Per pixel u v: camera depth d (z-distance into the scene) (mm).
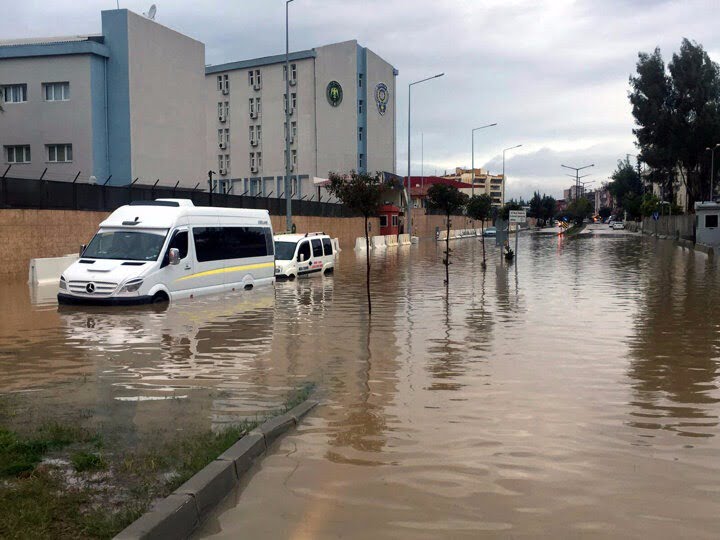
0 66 42656
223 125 74562
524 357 10062
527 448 5863
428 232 78500
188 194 33344
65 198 25953
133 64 43594
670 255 39469
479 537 4133
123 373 9000
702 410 7125
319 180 60844
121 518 3992
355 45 73375
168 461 5113
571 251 44406
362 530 4234
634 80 71375
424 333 12336
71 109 42281
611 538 4113
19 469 4891
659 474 5223
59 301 15844
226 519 4395
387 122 80875
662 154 69750
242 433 5906
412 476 5180
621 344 11164
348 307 16203
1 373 8992
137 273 15695
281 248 24859
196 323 13500
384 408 7203
